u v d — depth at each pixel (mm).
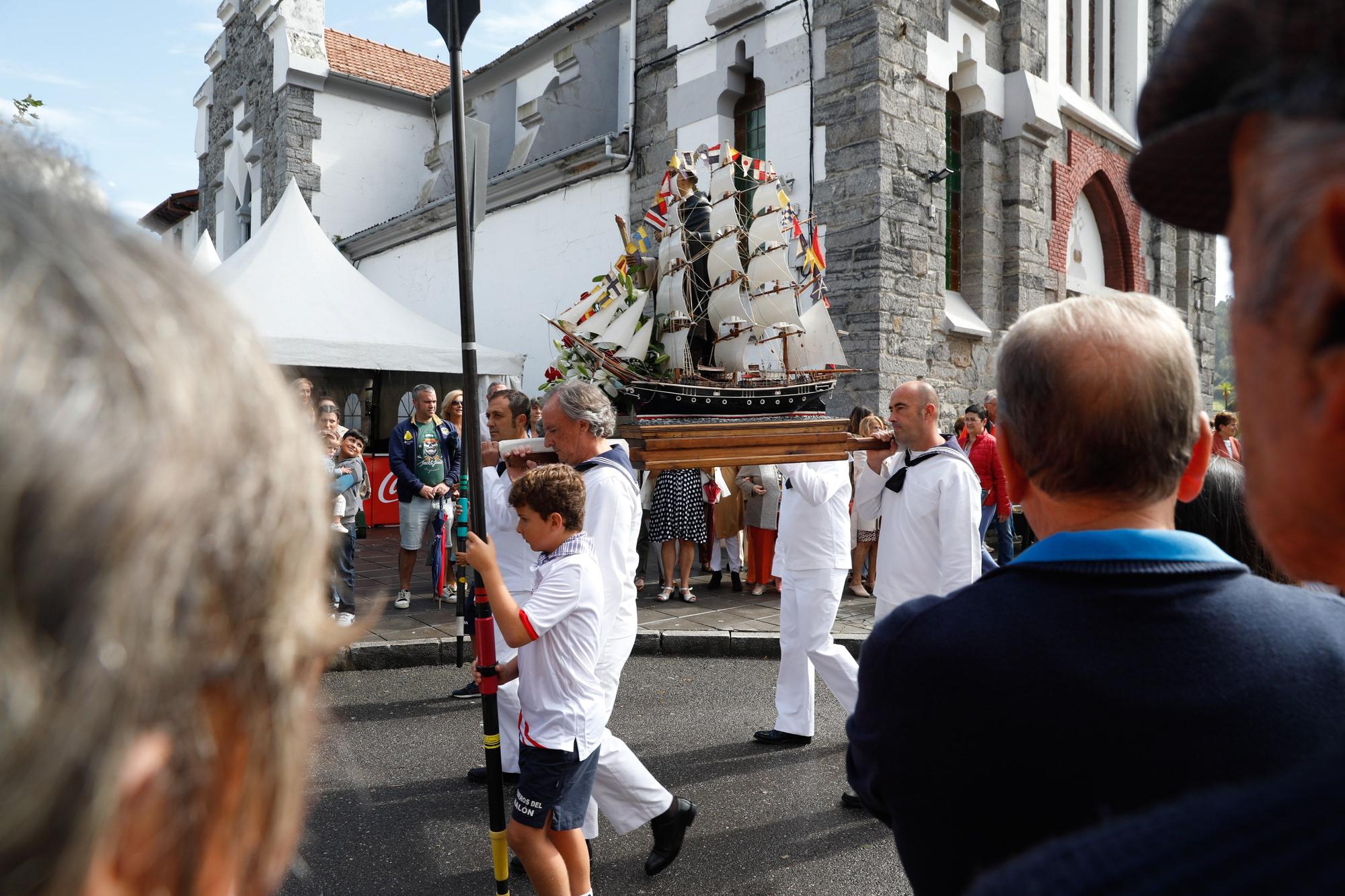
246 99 20172
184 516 307
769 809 3820
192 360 332
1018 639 987
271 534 362
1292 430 435
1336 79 398
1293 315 414
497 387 4781
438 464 7473
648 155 12023
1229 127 481
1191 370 1103
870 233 9977
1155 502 1100
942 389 10797
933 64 10625
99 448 280
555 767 2584
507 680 2773
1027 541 7438
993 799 977
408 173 19406
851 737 1156
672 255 4156
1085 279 13867
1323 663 956
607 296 3977
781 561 4598
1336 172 384
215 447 328
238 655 364
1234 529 2229
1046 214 12438
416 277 16125
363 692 5488
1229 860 378
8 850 282
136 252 352
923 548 3730
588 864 2684
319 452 431
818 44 10359
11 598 271
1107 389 1069
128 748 309
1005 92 11930
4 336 281
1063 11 12914
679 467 3428
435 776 4152
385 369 10258
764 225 4383
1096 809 925
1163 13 14789
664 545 7836
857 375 10109
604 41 15133
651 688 5656
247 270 10547
